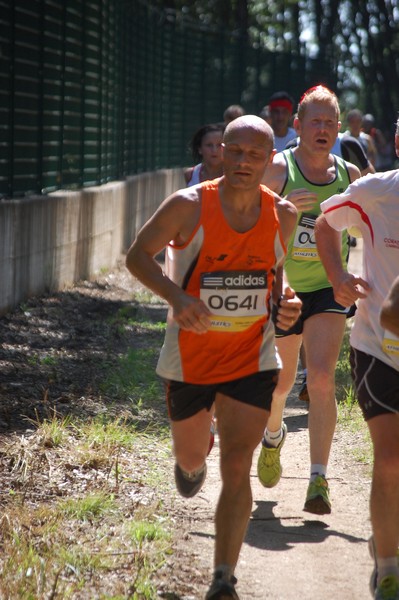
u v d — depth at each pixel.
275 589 7.06
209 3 53.97
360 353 6.81
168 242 6.67
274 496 9.21
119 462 9.72
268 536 8.13
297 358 9.09
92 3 23.06
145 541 7.72
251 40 39.94
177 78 34.81
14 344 14.78
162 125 33.44
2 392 11.95
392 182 6.87
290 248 9.05
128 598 6.61
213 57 37.38
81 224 21.52
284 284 7.07
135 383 13.16
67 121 21.44
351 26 63.62
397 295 5.72
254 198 6.63
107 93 25.27
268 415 6.80
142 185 29.53
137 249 6.64
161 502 8.70
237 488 6.54
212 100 37.62
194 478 7.40
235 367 6.81
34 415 11.16
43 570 6.82
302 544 7.95
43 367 13.56
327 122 9.09
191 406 6.99
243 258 6.66
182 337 6.84
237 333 6.75
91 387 12.67
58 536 7.71
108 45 25.14
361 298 6.88
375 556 6.53
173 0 48.56
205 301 6.70
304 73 44.50
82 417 11.24
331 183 9.21
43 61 19.19
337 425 11.57
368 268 6.95
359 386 6.75
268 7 59.88
